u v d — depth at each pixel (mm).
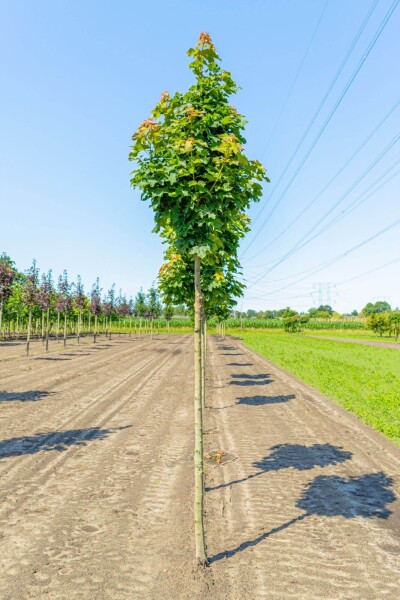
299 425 11430
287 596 4242
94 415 11859
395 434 10492
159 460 8336
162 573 4621
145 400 14141
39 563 4777
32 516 5930
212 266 9227
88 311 50406
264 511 6254
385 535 5570
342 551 5148
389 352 36094
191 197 5031
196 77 5438
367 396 15344
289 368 23828
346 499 6734
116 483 7148
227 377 20266
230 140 4691
